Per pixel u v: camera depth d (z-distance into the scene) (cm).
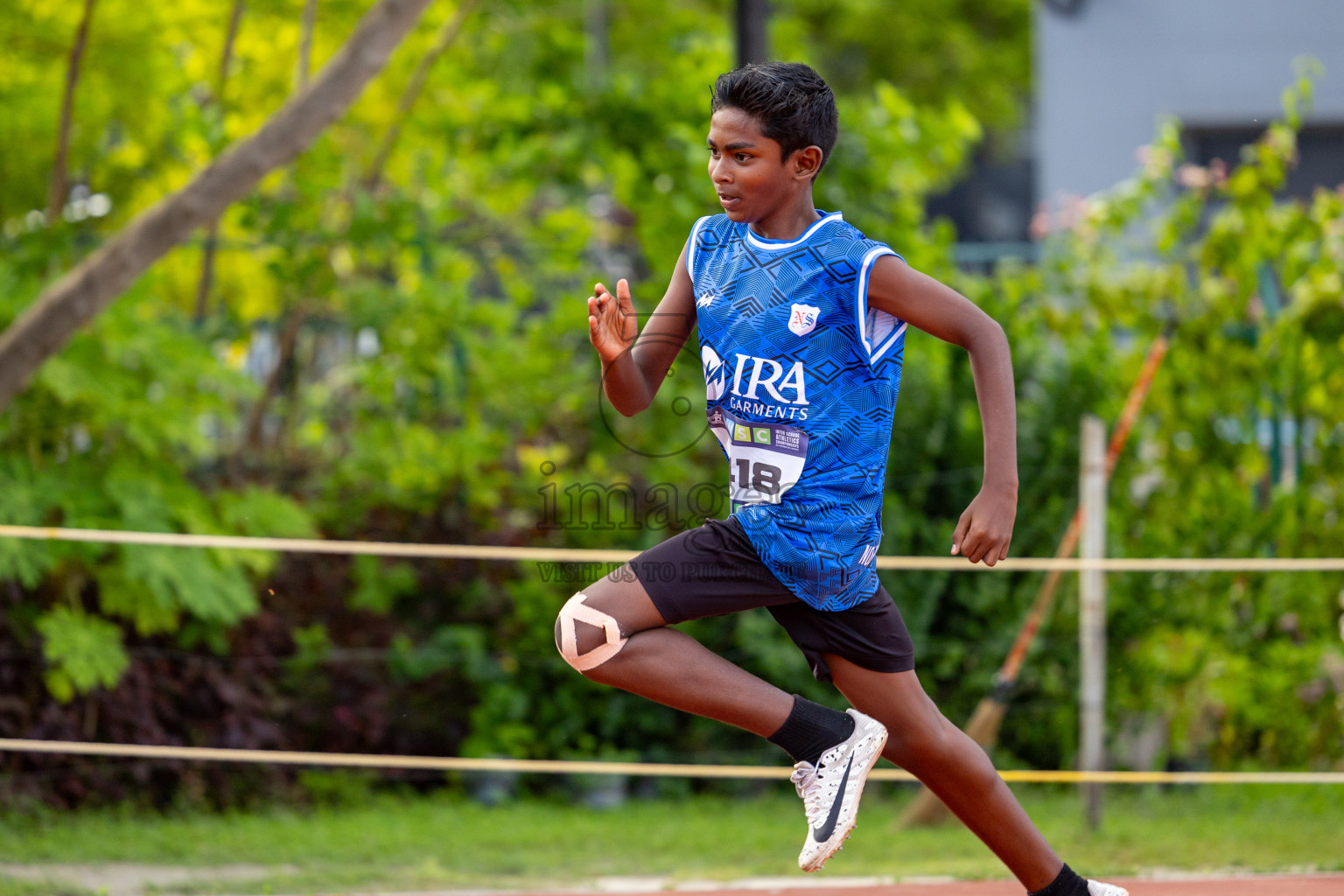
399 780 2283
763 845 1897
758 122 997
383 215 2420
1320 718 2281
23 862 1766
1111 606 2295
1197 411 2372
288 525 2233
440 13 2684
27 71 2531
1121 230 2528
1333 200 2386
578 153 2531
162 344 2217
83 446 2241
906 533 2300
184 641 2223
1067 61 4744
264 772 2186
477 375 2461
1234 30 4638
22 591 2152
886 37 8725
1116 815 2058
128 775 2114
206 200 1892
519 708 2298
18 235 2319
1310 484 2334
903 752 1075
